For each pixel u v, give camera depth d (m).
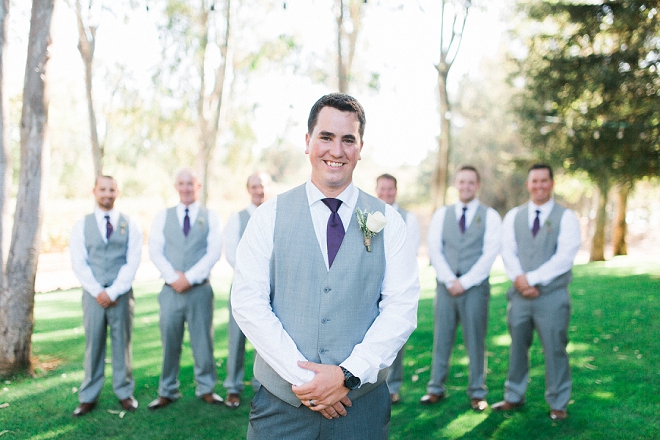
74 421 3.65
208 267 4.00
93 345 3.78
